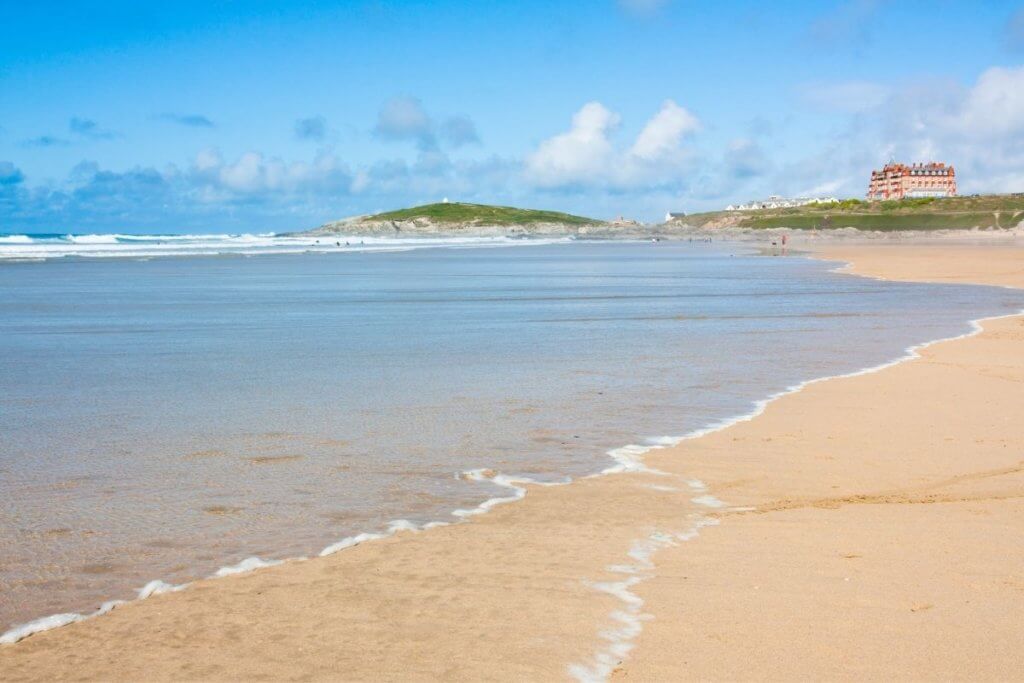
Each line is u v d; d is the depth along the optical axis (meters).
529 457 9.30
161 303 26.88
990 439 9.88
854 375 14.01
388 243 105.25
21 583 6.06
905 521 7.13
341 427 10.54
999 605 5.50
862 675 4.68
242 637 5.20
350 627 5.31
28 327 20.53
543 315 23.41
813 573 6.05
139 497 7.91
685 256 66.50
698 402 12.01
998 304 26.16
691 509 7.60
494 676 4.70
